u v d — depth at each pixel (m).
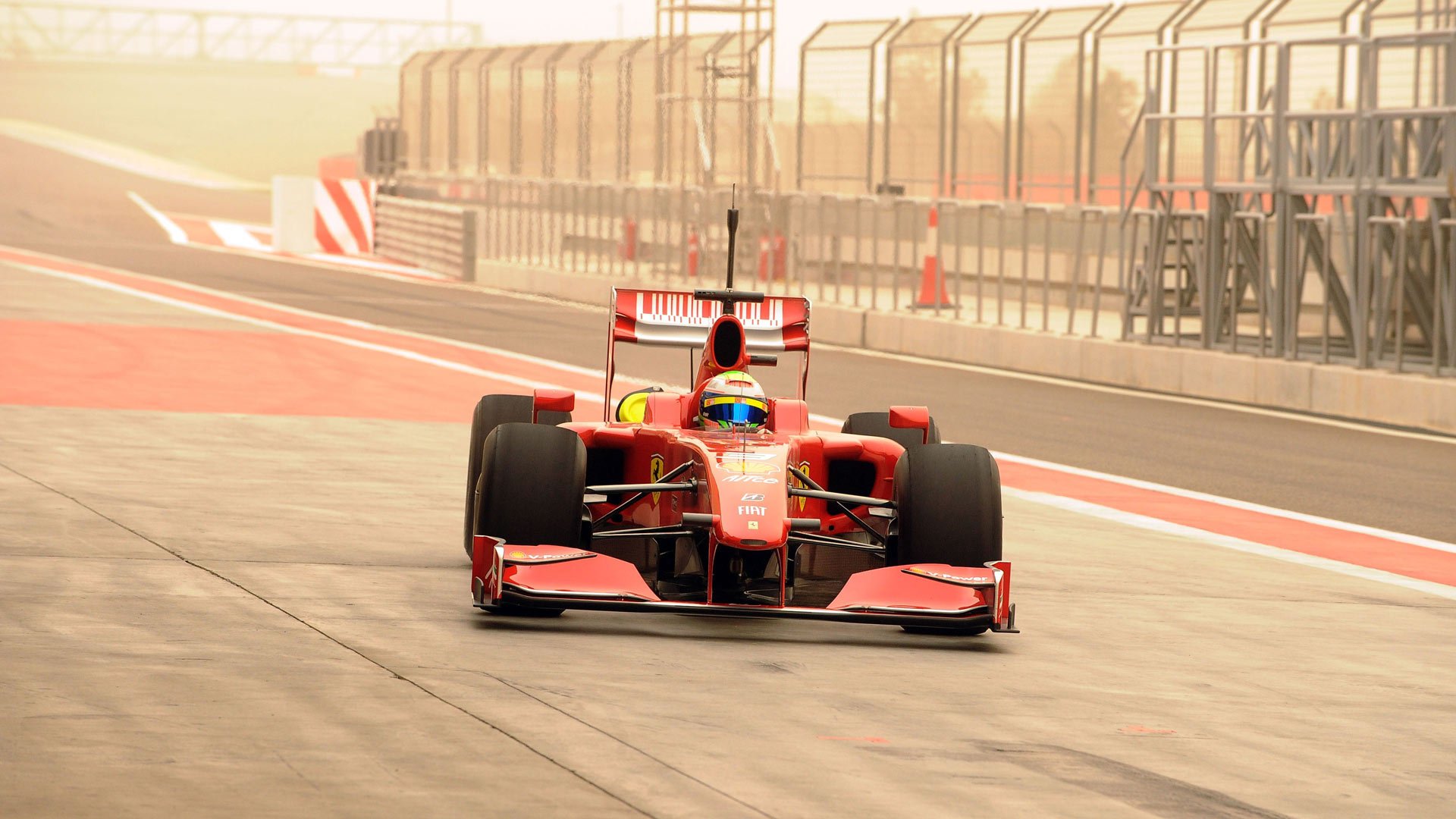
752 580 28.53
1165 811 19.53
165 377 61.62
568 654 25.52
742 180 108.44
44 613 26.36
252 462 44.09
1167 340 75.44
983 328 82.25
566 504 27.25
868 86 104.56
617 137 121.62
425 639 26.05
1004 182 93.69
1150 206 80.31
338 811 17.94
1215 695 25.53
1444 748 23.28
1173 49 72.81
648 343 32.22
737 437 29.39
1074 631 29.77
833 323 92.00
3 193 191.75
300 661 24.22
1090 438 58.19
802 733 21.91
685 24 107.81
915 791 19.72
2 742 19.67
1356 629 31.50
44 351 67.00
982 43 98.31
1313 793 20.66
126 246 137.50
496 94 134.88
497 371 69.88
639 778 19.56
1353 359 68.00
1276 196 68.81
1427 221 65.12
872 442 31.31
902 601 26.88
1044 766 21.11
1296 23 77.44
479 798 18.58
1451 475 52.06
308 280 114.44
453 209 124.81
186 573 30.09
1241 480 50.41
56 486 38.56
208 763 19.33
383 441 49.25
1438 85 68.81
